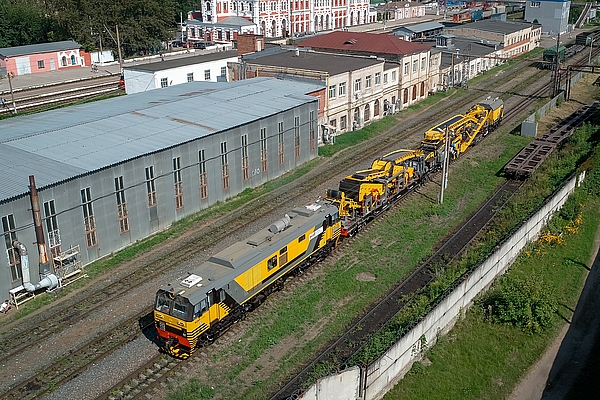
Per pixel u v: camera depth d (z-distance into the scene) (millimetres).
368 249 31422
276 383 20906
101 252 30922
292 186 40875
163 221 34281
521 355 23312
